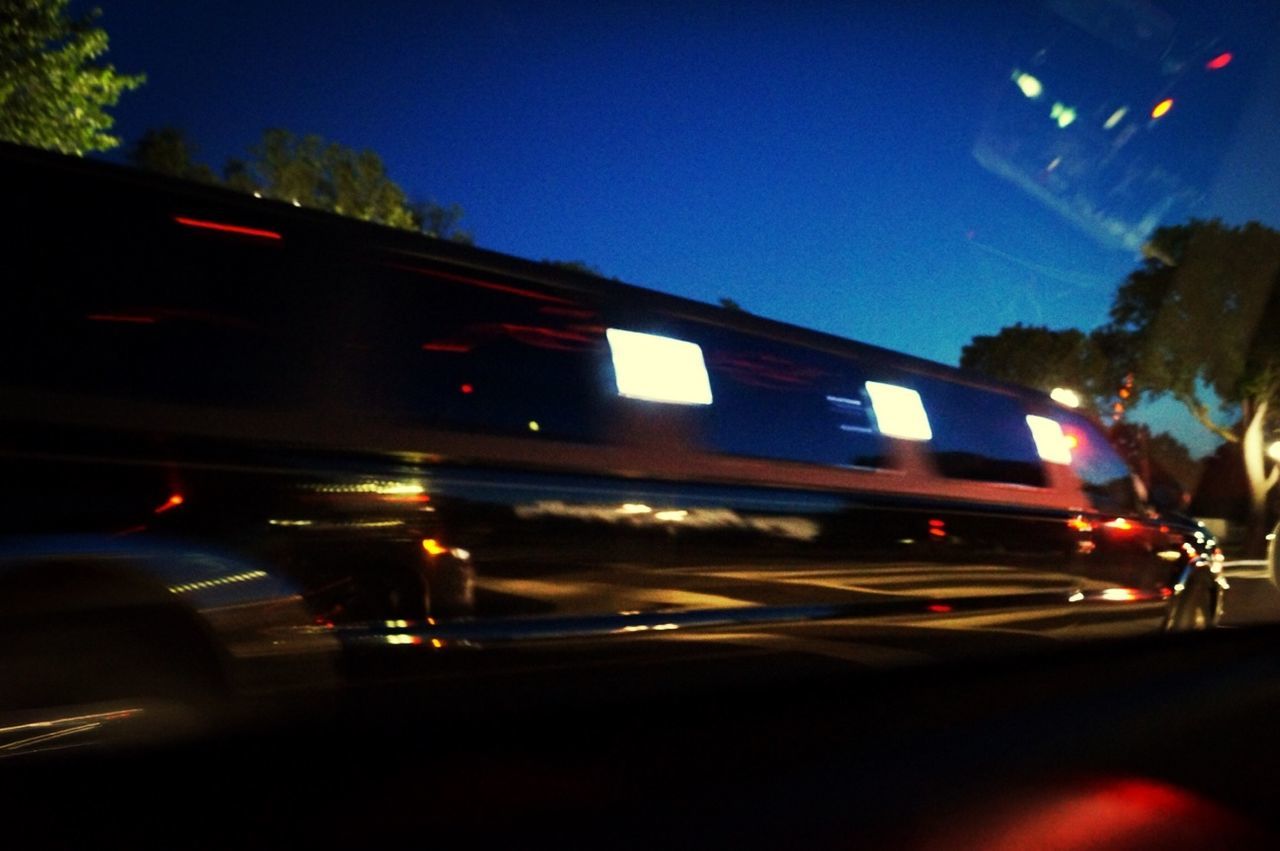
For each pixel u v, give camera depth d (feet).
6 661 8.18
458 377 11.44
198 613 8.96
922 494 16.80
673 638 12.73
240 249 10.25
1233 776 14.17
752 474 14.20
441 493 10.75
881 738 14.56
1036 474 19.69
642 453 12.91
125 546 8.59
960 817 12.18
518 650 11.18
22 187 9.16
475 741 11.21
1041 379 83.41
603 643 11.96
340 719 9.91
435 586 10.58
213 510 9.16
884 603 15.76
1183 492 24.04
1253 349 84.74
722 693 13.50
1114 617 20.65
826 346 16.53
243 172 46.42
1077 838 11.89
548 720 11.78
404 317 11.25
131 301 9.37
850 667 15.15
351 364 10.59
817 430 15.60
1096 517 20.56
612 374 13.07
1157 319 84.64
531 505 11.48
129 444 8.84
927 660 16.56
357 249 11.14
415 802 10.69
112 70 38.04
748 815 11.71
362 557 10.07
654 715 13.04
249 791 9.64
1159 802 13.09
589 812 11.34
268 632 9.35
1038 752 14.51
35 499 8.24
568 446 12.13
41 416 8.50
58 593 8.33
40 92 35.99
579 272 13.48
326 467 9.95
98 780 8.68
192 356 9.54
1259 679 19.25
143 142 41.78
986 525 17.80
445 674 10.60
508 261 12.64
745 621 13.60
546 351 12.47
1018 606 18.26
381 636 10.11
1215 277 83.66
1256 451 91.20
